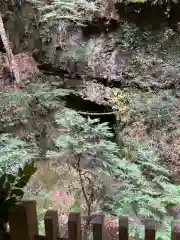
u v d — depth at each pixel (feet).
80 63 22.49
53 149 19.36
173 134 18.35
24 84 22.36
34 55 23.89
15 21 24.47
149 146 18.21
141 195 12.96
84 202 14.49
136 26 21.27
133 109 19.90
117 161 12.65
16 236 5.11
